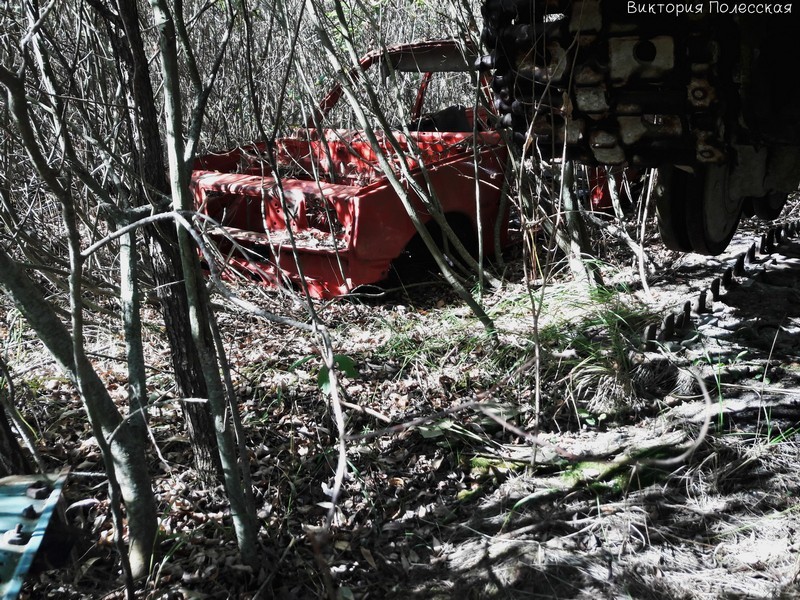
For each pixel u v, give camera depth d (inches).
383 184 220.5
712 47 116.5
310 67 239.8
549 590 112.2
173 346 129.4
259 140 279.7
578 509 129.3
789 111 119.1
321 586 115.5
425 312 218.2
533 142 140.2
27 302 99.8
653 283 222.2
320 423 155.5
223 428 108.9
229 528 125.6
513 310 197.9
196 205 245.9
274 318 77.3
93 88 181.5
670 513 127.7
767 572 113.1
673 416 152.1
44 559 96.0
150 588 113.5
